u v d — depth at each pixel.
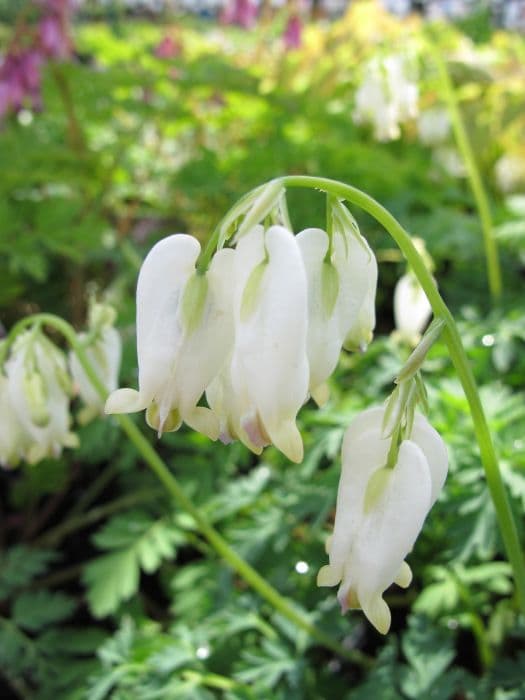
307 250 0.09
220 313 0.09
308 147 0.35
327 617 0.19
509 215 0.33
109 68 0.40
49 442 0.16
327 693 0.20
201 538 0.27
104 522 0.31
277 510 0.22
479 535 0.17
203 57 0.47
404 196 0.34
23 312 0.37
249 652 0.19
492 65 0.45
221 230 0.09
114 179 0.41
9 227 0.31
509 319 0.25
